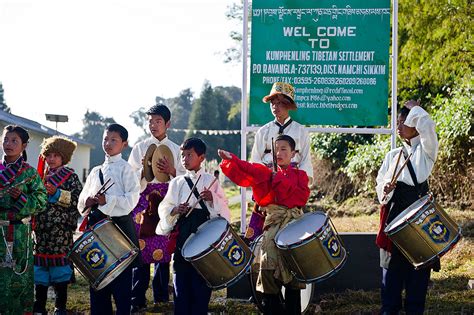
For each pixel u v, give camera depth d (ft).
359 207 51.16
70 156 23.94
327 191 57.36
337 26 27.02
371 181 51.60
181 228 20.48
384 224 21.48
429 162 21.26
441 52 48.91
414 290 21.01
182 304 20.17
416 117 20.93
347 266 25.35
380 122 27.07
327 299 24.88
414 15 50.88
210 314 23.67
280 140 20.15
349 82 27.07
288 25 27.09
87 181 22.47
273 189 19.74
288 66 27.12
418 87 54.13
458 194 41.19
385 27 26.96
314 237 18.54
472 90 41.32
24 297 20.94
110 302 21.54
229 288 25.25
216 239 19.02
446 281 26.94
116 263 20.30
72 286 29.60
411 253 20.11
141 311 24.43
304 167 23.27
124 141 22.36
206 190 20.53
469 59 48.65
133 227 22.04
